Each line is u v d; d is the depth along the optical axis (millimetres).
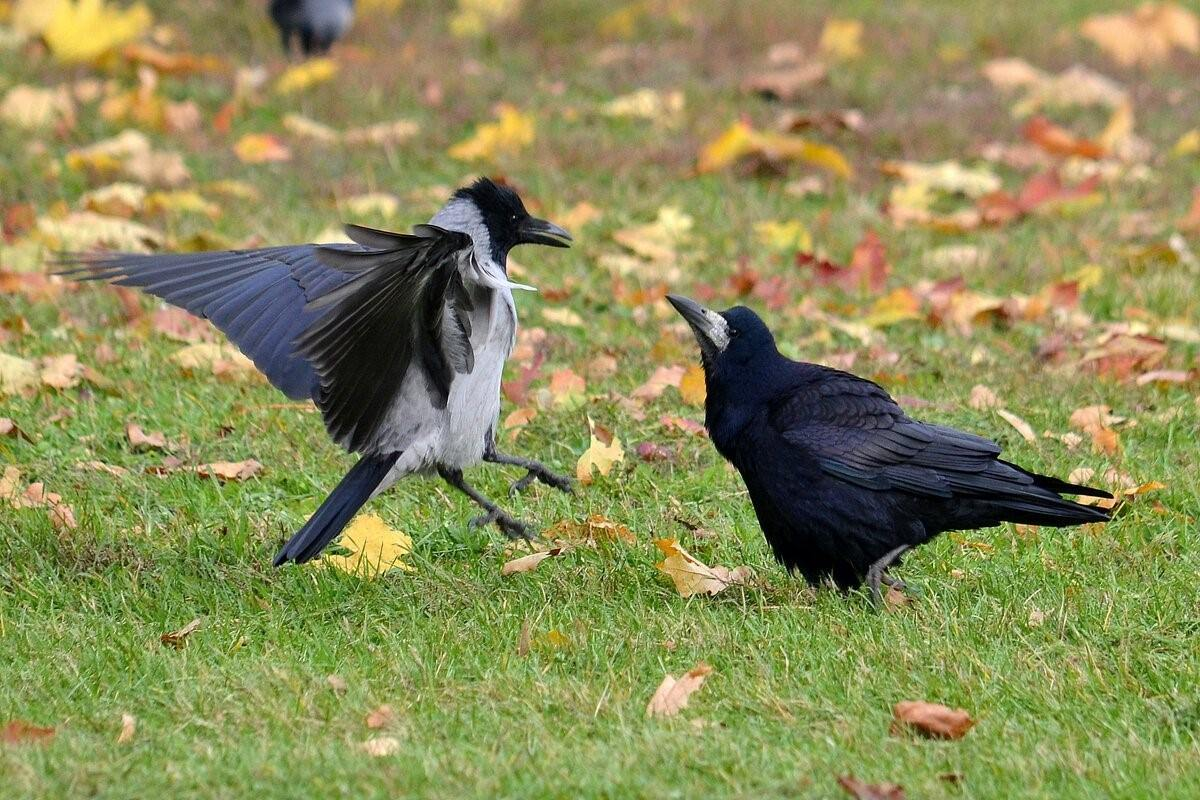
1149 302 14977
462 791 6941
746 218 17156
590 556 10047
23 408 12078
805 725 7797
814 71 21906
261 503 10875
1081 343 13969
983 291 15484
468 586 9594
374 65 21688
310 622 9109
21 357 12938
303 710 7848
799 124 20062
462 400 9523
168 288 9352
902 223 17188
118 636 8820
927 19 25641
